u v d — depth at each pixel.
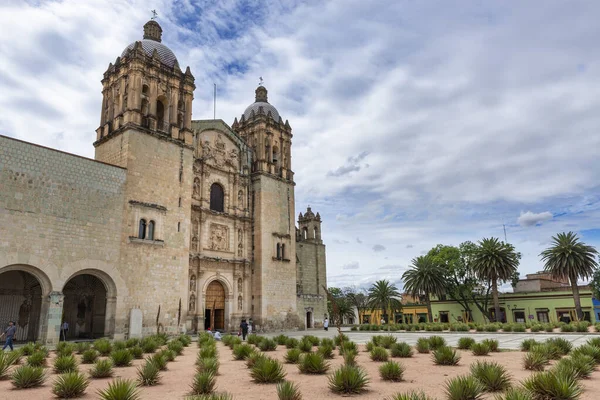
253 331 52.44
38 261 32.22
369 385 14.24
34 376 15.04
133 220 39.56
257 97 68.31
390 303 79.69
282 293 56.47
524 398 9.95
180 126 47.75
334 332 53.31
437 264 84.00
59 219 34.03
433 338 26.09
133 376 17.12
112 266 36.97
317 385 14.42
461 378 12.12
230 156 56.00
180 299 42.34
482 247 72.25
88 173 36.75
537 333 41.34
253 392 13.43
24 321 37.62
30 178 32.88
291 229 60.31
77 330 40.94
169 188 43.72
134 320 37.56
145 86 45.81
